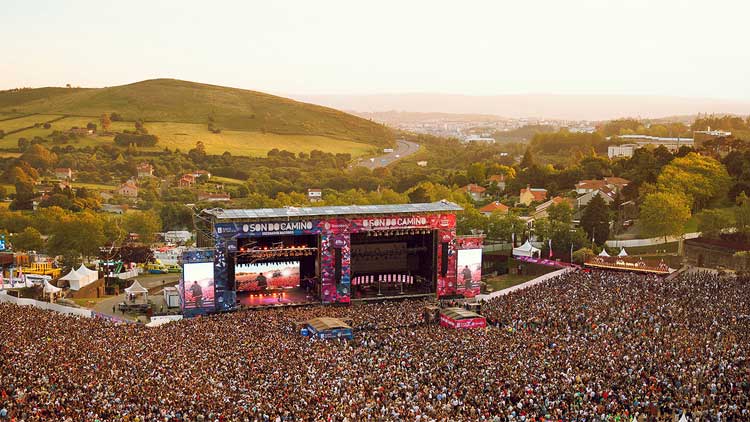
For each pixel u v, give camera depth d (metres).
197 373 65.69
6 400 53.75
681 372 70.44
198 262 112.12
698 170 193.50
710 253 145.62
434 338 85.00
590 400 63.66
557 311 97.81
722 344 80.50
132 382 61.06
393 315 102.25
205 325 90.44
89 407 54.12
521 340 83.06
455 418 56.34
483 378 67.69
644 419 62.53
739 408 62.94
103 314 111.56
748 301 99.44
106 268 154.38
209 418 53.66
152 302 125.44
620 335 85.50
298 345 79.88
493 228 168.50
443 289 128.25
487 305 105.31
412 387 65.25
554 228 161.00
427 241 132.25
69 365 64.81
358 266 130.75
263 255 119.62
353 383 65.00
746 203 158.62
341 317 99.81
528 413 60.16
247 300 119.88
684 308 96.38
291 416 55.19
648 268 128.88
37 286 128.12
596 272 123.31
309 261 127.25
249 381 64.38
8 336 74.69
